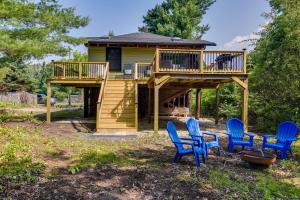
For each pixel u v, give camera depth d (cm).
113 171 600
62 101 3819
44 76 4341
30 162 612
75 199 450
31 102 3306
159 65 1145
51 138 936
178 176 570
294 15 1151
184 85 1555
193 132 805
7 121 1302
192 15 3538
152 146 897
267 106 1367
